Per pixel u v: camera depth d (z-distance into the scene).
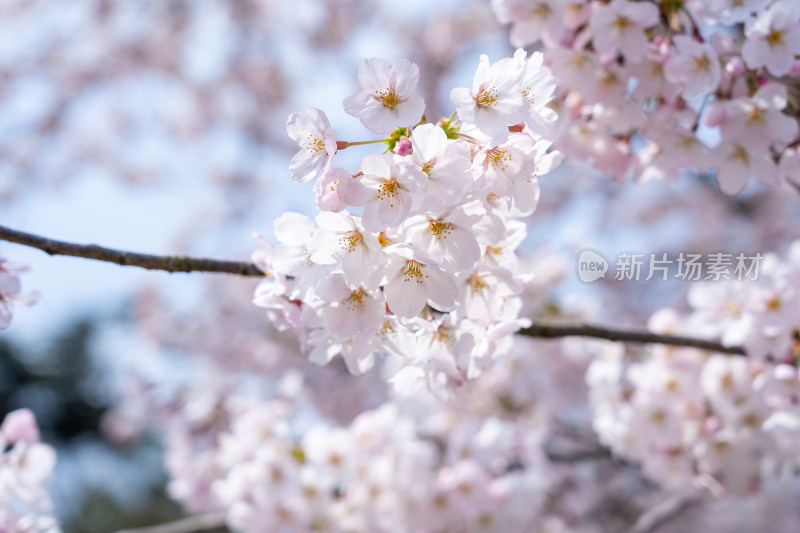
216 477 4.81
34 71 8.23
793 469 3.57
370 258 1.50
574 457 5.02
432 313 1.74
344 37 8.52
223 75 8.50
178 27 8.24
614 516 6.26
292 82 8.65
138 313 9.01
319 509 3.58
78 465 18.66
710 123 2.27
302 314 1.64
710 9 2.21
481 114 1.48
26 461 2.87
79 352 20.25
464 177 1.41
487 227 1.51
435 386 1.83
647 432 3.38
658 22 2.32
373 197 1.43
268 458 3.67
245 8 8.25
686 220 8.15
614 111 2.42
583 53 2.34
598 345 4.52
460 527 3.54
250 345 7.66
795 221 7.97
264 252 1.85
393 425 3.71
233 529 4.29
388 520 3.53
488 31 8.11
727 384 3.22
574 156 2.58
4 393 19.78
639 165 2.58
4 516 2.74
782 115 2.21
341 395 6.99
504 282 1.68
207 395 5.05
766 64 2.14
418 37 8.35
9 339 19.86
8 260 2.05
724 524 6.59
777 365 2.85
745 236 8.05
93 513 16.41
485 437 3.87
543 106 1.63
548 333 2.38
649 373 3.39
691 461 3.33
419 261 1.48
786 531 6.04
